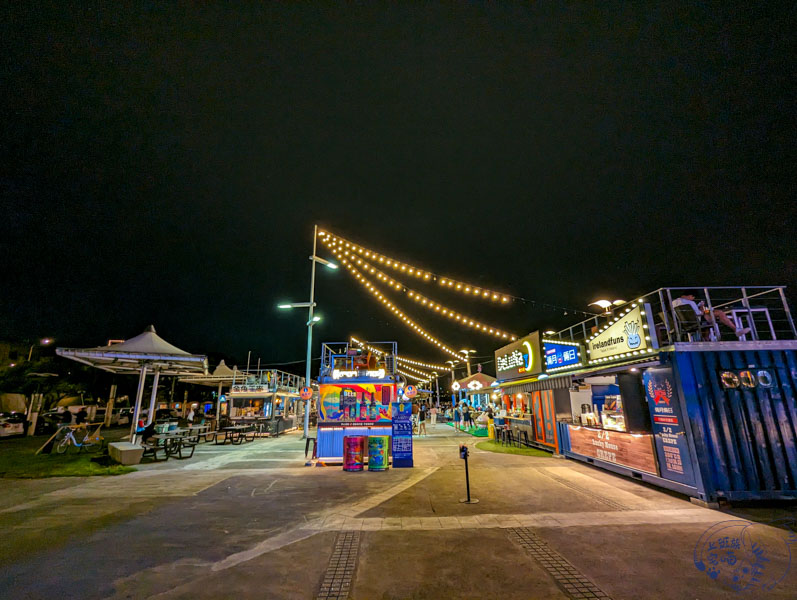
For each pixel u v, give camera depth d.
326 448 11.16
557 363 12.45
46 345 27.53
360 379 11.56
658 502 6.85
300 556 4.61
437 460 11.84
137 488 8.32
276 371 23.80
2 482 9.12
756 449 6.74
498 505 6.72
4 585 3.93
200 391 45.22
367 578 4.03
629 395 8.61
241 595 3.71
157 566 4.36
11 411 22.69
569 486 8.12
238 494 7.70
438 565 4.32
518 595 3.67
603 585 3.84
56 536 5.34
